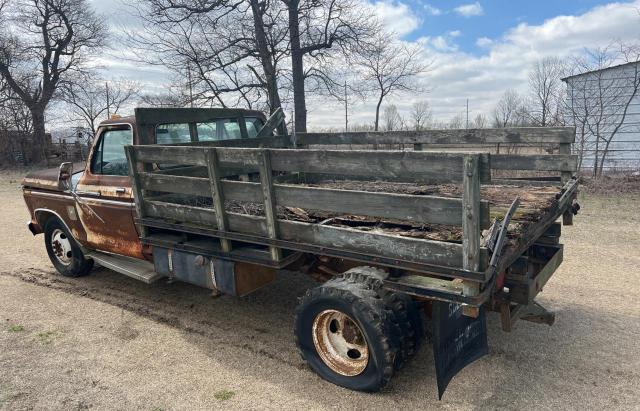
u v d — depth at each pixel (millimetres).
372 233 2916
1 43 28266
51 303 5023
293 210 3902
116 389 3355
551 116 15375
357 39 16250
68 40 30656
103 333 4266
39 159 28062
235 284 3777
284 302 4914
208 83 15625
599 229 7348
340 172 2969
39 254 7031
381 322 2951
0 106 27766
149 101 16484
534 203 3750
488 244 2547
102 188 4848
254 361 3717
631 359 3551
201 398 3223
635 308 4469
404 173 2723
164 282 5613
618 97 13797
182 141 4957
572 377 3332
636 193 10289
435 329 2826
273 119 5867
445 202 2609
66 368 3656
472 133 5199
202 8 15109
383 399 3145
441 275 2684
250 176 5336
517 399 3096
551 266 3719
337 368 3309
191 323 4445
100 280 5754
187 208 3939
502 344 3844
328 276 3838
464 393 3189
